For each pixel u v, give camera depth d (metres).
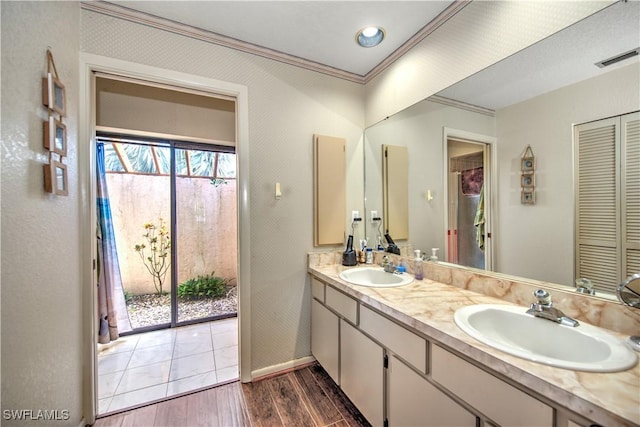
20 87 1.00
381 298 1.31
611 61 0.96
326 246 2.17
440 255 1.67
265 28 1.71
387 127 2.07
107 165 2.83
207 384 1.88
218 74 1.79
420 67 1.76
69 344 1.35
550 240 1.14
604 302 0.96
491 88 1.34
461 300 1.28
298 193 2.06
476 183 1.44
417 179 1.83
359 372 1.48
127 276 2.96
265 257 1.95
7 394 0.92
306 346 2.10
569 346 0.94
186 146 2.86
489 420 0.82
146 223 3.00
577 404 0.61
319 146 2.11
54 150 1.20
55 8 1.24
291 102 2.04
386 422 1.28
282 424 1.52
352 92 2.29
